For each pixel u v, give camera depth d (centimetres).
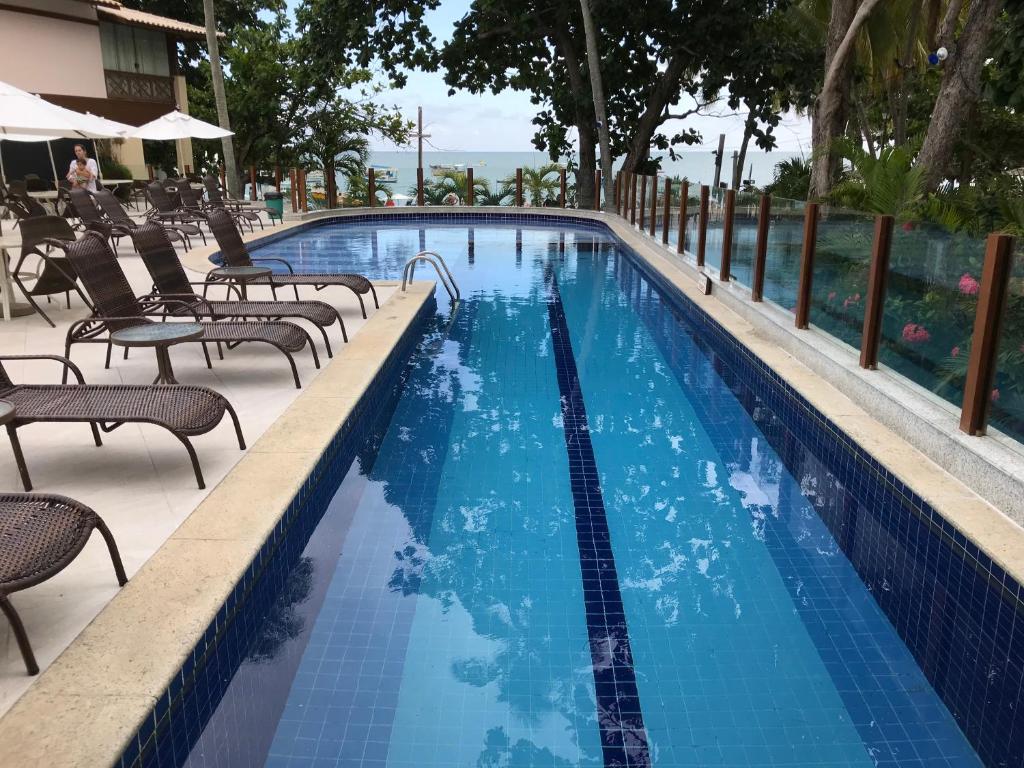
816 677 304
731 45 2047
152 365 593
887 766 260
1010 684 305
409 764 258
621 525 425
